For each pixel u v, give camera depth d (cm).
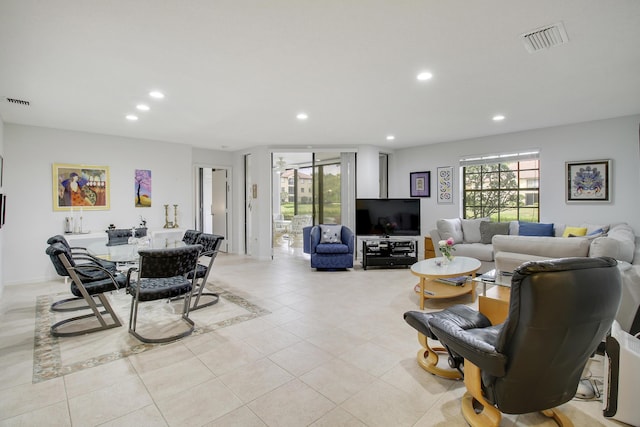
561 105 399
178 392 206
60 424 177
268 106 390
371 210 599
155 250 265
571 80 316
